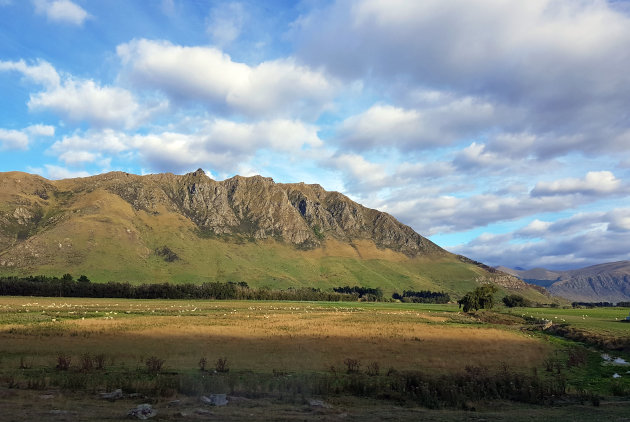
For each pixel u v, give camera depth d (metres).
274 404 22.16
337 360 39.59
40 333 53.19
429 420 19.61
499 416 21.06
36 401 20.20
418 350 47.91
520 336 68.25
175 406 20.55
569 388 30.70
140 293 173.38
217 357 38.66
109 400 21.39
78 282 176.38
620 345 52.44
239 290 193.75
